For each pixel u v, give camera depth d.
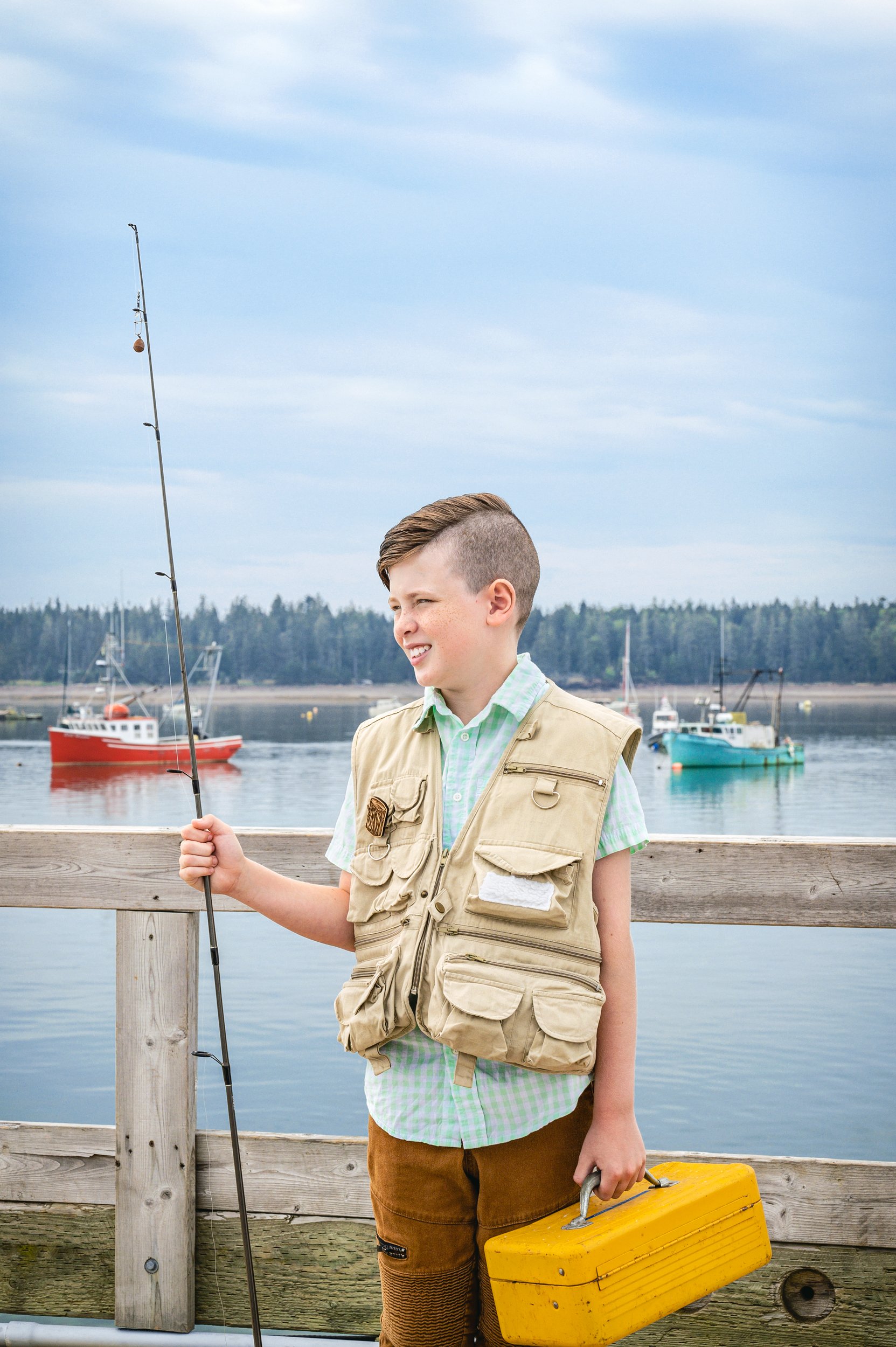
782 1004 11.86
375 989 1.46
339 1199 2.12
